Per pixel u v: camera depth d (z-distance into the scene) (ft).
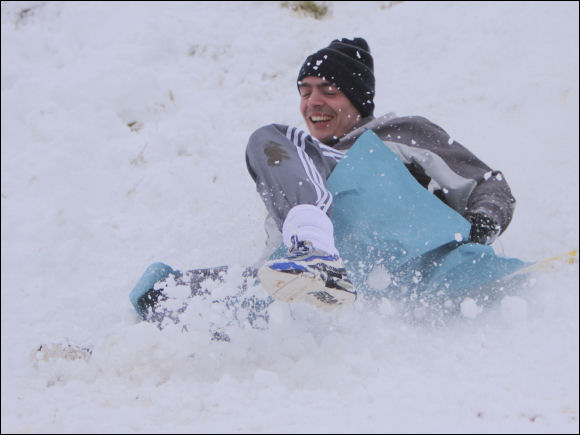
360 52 34.65
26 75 53.21
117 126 47.21
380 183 26.61
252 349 23.49
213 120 47.93
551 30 53.11
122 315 31.50
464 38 54.39
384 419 16.99
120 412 18.12
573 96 47.42
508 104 47.85
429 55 53.78
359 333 24.99
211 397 19.54
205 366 22.43
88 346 28.76
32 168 43.96
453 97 49.34
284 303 24.68
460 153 30.07
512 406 18.94
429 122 31.40
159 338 22.91
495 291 28.76
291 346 23.29
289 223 22.88
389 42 55.52
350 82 33.45
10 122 47.98
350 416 17.38
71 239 38.11
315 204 23.49
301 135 25.95
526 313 28.17
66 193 41.22
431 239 26.00
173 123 47.01
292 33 56.90
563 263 34.86
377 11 59.41
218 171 42.91
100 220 39.91
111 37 56.39
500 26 54.44
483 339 25.99
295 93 51.67
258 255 34.30
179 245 36.91
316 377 21.42
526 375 22.66
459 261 26.11
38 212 40.70
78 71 52.90
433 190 30.50
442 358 24.04
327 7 60.13
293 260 21.75
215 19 58.18
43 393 21.12
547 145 44.34
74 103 49.42
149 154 44.68
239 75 53.16
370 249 25.93
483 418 17.81
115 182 42.78
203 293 26.37
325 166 26.43
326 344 23.39
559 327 27.37
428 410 18.28
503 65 51.08
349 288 22.27
